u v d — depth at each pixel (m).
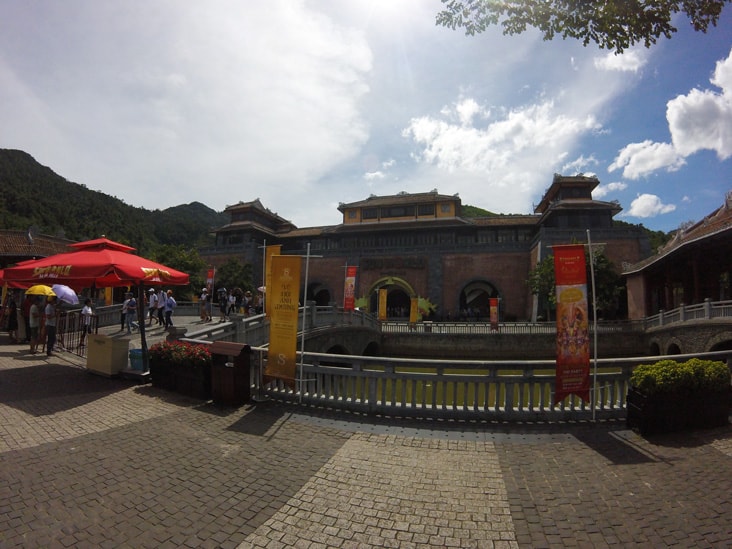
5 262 25.50
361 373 7.21
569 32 4.77
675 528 3.63
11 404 7.14
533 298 38.41
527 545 3.46
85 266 8.09
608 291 30.48
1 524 3.62
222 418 6.77
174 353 8.32
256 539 3.53
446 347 30.33
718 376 6.16
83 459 5.02
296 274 7.75
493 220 45.84
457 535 3.60
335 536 3.59
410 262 45.12
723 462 4.94
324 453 5.38
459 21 4.96
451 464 5.05
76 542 3.42
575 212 41.00
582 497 4.21
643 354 27.53
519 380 6.73
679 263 26.55
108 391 8.27
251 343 12.63
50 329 12.29
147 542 3.45
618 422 6.57
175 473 4.71
